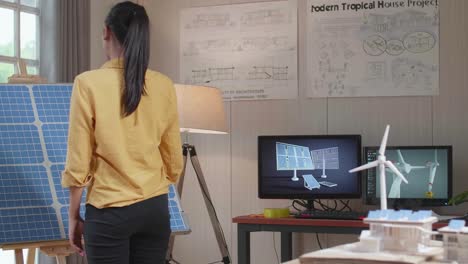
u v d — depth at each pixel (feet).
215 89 13.75
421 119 13.98
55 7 14.23
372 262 4.07
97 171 7.22
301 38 14.88
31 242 9.09
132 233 7.20
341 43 14.55
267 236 15.01
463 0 13.80
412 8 14.11
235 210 15.28
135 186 7.13
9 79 10.71
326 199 13.96
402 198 13.04
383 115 14.24
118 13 7.37
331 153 13.57
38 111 10.32
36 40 14.44
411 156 13.05
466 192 12.56
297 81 14.89
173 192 10.68
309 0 14.80
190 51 15.76
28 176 9.69
